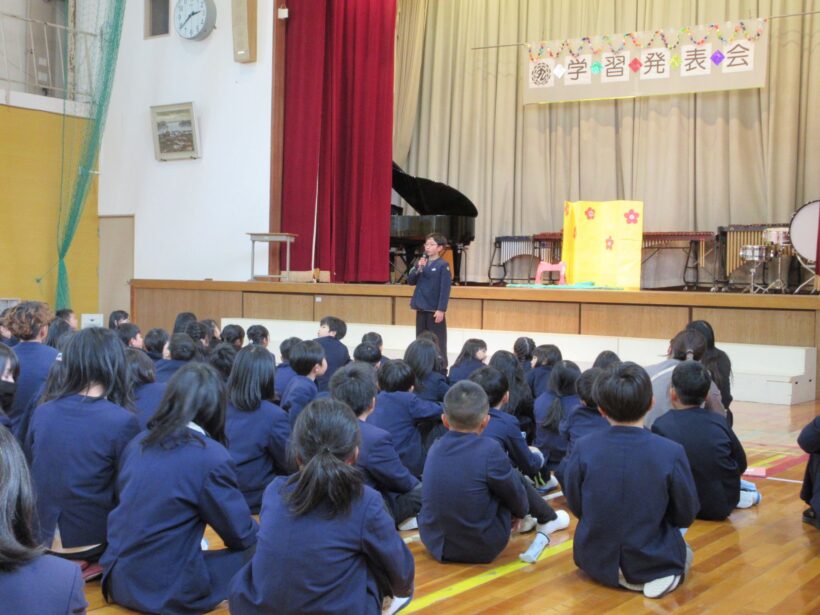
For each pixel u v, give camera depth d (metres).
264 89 10.51
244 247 10.68
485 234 13.07
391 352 8.66
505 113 12.91
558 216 12.59
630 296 8.09
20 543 1.19
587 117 12.29
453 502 2.88
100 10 10.81
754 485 3.99
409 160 13.65
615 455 2.66
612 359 4.02
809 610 2.54
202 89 10.89
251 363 3.22
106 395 2.67
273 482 2.06
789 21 10.84
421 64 13.55
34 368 3.58
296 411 3.62
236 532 2.38
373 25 11.18
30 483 1.20
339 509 1.91
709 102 11.43
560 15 12.50
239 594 1.99
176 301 10.56
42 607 1.17
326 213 10.89
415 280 6.81
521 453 3.28
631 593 2.69
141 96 11.29
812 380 7.43
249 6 10.36
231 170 10.74
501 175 12.94
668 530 2.69
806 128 10.86
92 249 11.61
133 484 2.33
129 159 11.41
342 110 11.26
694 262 11.27
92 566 2.66
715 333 7.79
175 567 2.32
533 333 8.38
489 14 12.96
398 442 3.51
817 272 8.71
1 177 10.55
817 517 3.41
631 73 11.14
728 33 10.61
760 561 3.01
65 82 11.18
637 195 11.93
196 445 2.35
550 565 2.97
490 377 3.31
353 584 1.95
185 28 10.77
